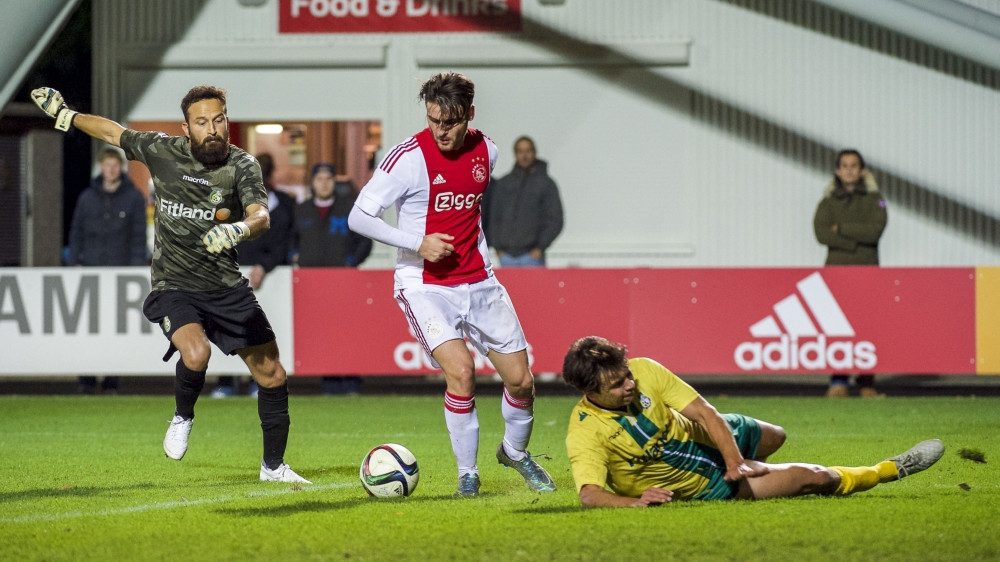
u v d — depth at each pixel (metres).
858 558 13.44
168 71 55.25
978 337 37.03
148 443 28.00
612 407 16.25
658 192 53.91
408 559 13.71
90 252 40.41
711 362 37.69
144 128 55.56
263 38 54.84
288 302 38.44
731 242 53.66
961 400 36.91
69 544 14.91
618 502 15.91
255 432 30.27
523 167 42.19
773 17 52.78
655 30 53.41
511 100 54.28
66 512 17.62
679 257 53.78
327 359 38.41
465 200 18.39
